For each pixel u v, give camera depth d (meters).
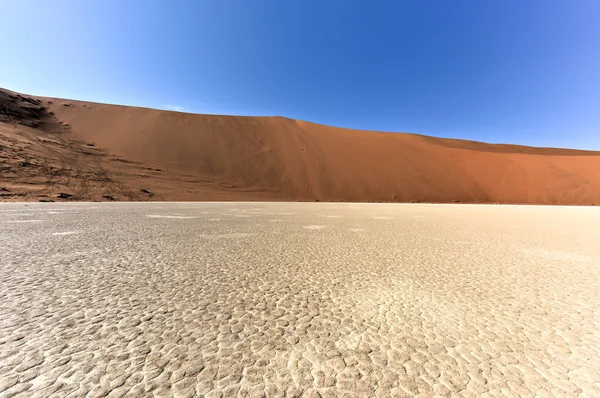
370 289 4.99
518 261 7.14
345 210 23.97
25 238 8.86
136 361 2.79
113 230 10.80
